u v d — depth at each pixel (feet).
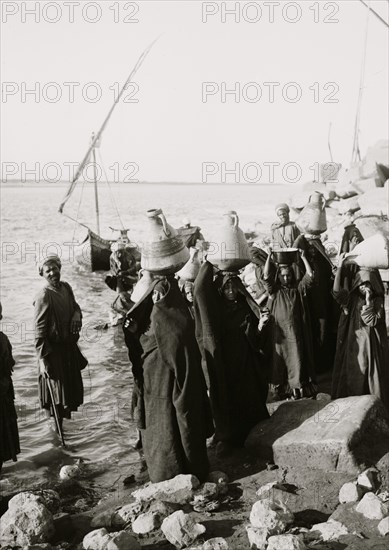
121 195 396.78
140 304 20.61
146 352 20.54
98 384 34.06
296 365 26.20
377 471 19.24
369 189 84.12
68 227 153.58
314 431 20.67
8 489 22.27
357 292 23.80
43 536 17.84
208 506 18.75
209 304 22.77
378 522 17.06
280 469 20.53
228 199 320.29
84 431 27.61
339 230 67.36
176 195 392.88
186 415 20.12
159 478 20.45
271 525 17.16
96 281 72.43
